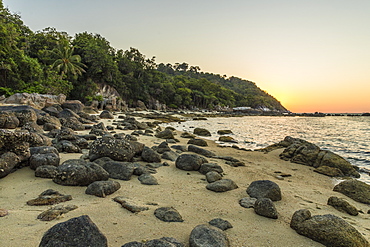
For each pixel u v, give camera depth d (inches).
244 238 161.9
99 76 2458.2
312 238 167.6
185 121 1626.5
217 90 4805.6
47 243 117.0
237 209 215.3
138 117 1561.3
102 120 1096.8
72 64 1895.9
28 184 237.8
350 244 155.3
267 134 1016.2
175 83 4244.6
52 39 2028.8
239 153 550.3
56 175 244.4
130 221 171.6
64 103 1170.0
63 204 193.2
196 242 140.9
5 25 1311.5
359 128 1439.5
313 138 928.3
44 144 349.7
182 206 213.9
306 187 320.8
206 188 271.0
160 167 353.7
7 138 269.7
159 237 152.6
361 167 480.7
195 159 354.0
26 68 1445.6
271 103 6801.2
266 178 347.3
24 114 628.1
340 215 225.9
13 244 128.5
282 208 227.1
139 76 3267.7
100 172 257.1
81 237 121.0
